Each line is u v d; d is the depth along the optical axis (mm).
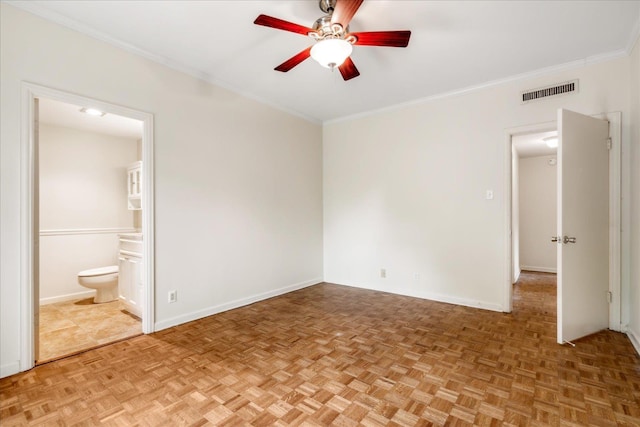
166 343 2467
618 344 2396
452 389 1808
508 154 3170
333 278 4598
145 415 1591
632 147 2545
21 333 2014
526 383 1861
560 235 2377
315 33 1906
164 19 2195
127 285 3275
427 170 3691
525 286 4453
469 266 3420
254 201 3609
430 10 2078
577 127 2471
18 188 2004
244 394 1771
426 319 3002
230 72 3043
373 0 1969
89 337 2617
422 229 3744
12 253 1985
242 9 2088
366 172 4223
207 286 3117
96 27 2287
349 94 3602
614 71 2658
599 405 1645
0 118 1938
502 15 2135
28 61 2039
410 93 3568
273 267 3852
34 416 1582
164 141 2770
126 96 2518
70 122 3670
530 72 3014
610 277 2701
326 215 4656
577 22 2217
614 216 2676
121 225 4332
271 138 3826
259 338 2562
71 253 3879
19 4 1996
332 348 2367
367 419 1555
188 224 2955
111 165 4262
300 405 1669
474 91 3354
